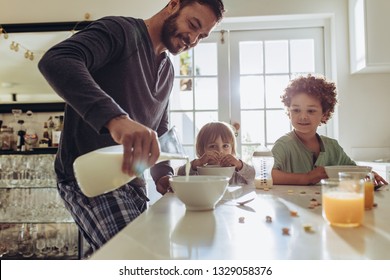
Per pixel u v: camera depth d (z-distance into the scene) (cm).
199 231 52
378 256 40
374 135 231
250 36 248
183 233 51
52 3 238
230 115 248
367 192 68
